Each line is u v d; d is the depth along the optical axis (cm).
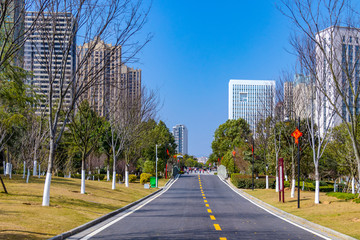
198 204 2456
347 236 1120
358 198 2089
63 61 1772
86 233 1148
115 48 1764
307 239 1103
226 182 6112
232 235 1135
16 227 1077
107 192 2892
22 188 2223
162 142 7912
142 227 1296
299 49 1961
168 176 7762
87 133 2747
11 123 2697
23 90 2723
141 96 3847
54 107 2989
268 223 1501
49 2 1512
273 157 3962
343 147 3347
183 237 1077
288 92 2897
